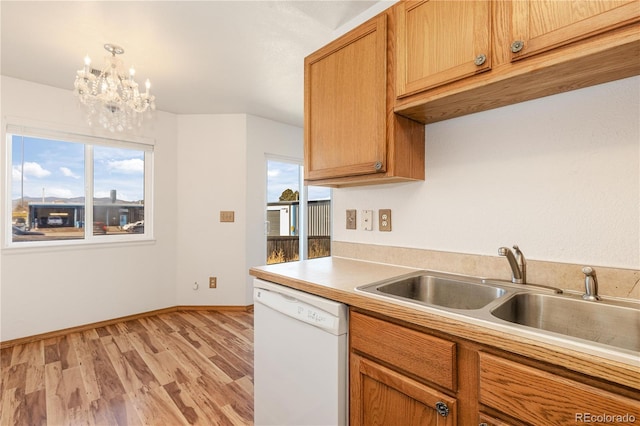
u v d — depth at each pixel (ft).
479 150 4.41
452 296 4.31
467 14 3.49
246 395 6.16
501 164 4.21
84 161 9.80
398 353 3.10
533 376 2.26
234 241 11.65
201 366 7.29
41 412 5.57
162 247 11.16
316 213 14.60
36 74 8.19
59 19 5.84
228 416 5.53
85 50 7.00
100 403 5.85
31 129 8.66
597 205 3.48
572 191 3.65
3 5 5.40
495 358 2.46
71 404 5.81
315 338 3.85
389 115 4.31
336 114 4.92
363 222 5.89
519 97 3.82
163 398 6.04
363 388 3.44
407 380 3.02
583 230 3.57
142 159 11.00
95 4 5.41
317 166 5.24
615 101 3.37
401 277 4.37
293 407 4.18
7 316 8.28
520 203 4.04
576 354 2.05
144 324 10.03
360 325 3.46
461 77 3.53
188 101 10.37
